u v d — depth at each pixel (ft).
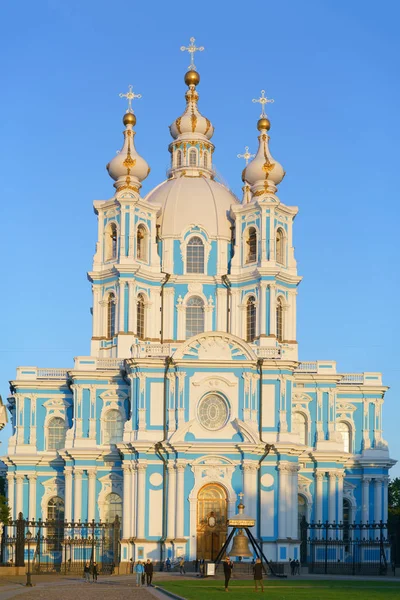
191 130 446.60
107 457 385.50
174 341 408.26
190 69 456.04
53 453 397.19
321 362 408.05
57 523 339.77
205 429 362.53
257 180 418.72
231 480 359.66
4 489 444.14
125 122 424.87
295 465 368.07
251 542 327.26
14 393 405.59
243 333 406.21
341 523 394.32
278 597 211.41
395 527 406.00
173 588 248.93
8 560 370.73
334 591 236.22
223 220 421.18
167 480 361.10
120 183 416.87
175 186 429.79
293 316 410.72
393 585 268.62
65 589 245.86
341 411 413.18
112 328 404.77
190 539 354.13
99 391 392.68
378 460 406.41
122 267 398.01
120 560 356.18
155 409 367.25
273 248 406.00
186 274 413.59
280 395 369.91
